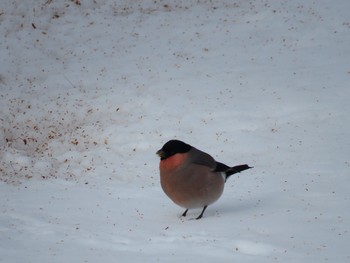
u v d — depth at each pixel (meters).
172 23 20.30
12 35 19.42
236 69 17.39
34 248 8.88
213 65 17.72
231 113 15.09
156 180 12.48
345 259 8.23
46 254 8.61
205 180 10.14
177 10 21.09
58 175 13.05
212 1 21.58
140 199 11.41
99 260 8.34
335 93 15.75
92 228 9.84
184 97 15.98
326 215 10.06
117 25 20.23
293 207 10.54
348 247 8.66
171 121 14.97
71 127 15.32
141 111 15.55
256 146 13.64
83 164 13.50
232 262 8.21
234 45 18.84
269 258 8.34
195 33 19.66
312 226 9.57
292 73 16.98
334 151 13.18
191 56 18.34
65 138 14.72
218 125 14.65
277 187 11.63
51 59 18.52
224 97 15.88
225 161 13.06
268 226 9.64
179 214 10.57
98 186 12.22
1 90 16.88
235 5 21.23
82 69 17.89
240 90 16.20
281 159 13.03
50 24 20.11
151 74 17.39
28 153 14.36
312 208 10.44
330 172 12.21
